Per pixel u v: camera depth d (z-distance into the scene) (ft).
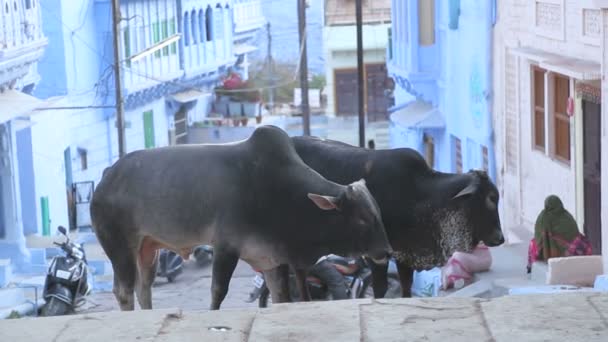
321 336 22.27
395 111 101.04
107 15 116.98
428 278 52.65
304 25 106.93
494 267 51.55
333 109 179.52
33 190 87.04
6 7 76.38
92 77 116.06
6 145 75.15
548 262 44.37
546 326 22.27
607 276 40.37
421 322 22.85
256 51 182.39
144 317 23.85
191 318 23.77
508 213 73.00
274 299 35.96
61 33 109.19
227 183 34.09
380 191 36.27
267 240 34.12
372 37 179.42
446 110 90.02
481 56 77.15
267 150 33.83
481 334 22.07
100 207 35.65
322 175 37.19
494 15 74.74
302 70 104.12
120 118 92.32
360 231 33.17
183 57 136.36
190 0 136.98
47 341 22.65
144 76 124.77
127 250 35.68
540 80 66.03
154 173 34.86
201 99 150.51
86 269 59.93
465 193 35.81
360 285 48.80
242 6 160.76
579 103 57.88
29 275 73.72
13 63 77.30
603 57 43.93
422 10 91.97
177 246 35.14
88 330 23.20
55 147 93.61
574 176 58.95
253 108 156.76
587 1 56.54
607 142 43.80
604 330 21.95
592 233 57.47
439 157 94.12
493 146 76.28
